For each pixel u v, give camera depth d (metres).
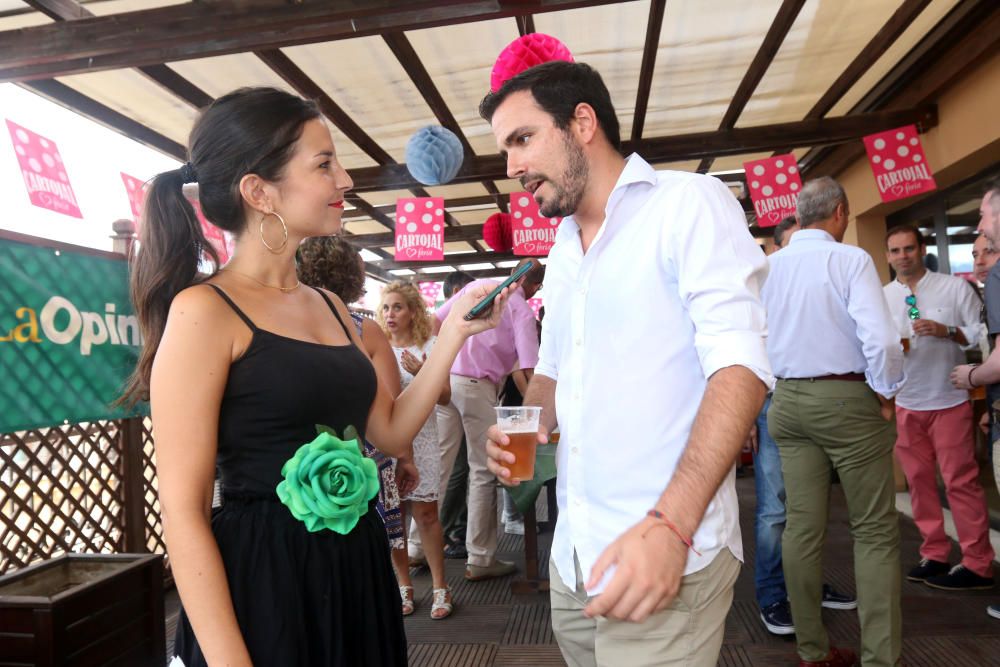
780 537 2.75
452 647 2.80
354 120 4.89
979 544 3.14
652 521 0.90
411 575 3.75
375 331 2.22
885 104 4.86
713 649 1.13
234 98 1.15
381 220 7.82
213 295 1.06
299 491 1.06
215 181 1.14
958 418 3.19
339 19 2.98
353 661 1.13
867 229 5.73
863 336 2.12
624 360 1.16
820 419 2.21
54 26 3.16
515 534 4.51
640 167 1.19
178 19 3.08
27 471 2.64
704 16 3.78
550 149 1.23
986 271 3.33
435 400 1.39
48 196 3.78
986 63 3.84
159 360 1.01
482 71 4.28
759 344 1.02
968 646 2.56
